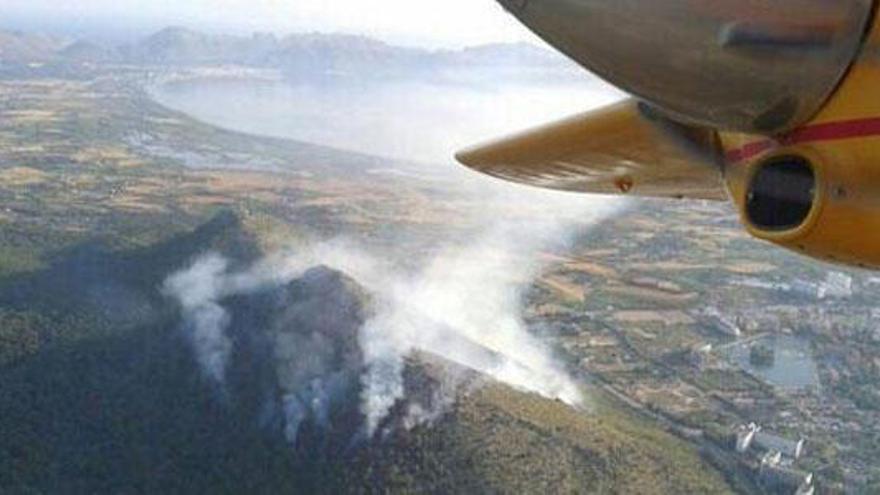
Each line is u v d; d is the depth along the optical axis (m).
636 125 4.90
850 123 3.24
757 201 3.59
